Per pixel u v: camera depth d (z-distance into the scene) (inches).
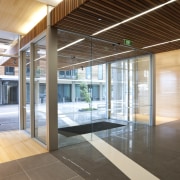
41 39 199.6
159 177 115.8
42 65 194.5
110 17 153.3
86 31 185.5
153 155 154.8
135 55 290.0
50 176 118.7
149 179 113.4
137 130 253.8
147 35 201.8
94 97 254.1
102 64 268.5
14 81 397.1
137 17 154.3
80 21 159.3
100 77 265.7
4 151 167.2
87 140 203.2
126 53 275.9
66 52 199.9
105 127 263.0
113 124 278.7
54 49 173.6
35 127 218.2
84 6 132.6
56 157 151.9
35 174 121.5
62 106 193.6
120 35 199.5
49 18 170.4
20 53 259.0
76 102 215.6
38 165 135.8
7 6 182.5
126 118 294.0
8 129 260.7
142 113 295.1
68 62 204.1
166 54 369.7
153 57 289.3
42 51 195.3
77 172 124.0
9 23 224.2
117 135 226.1
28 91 239.1
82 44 217.6
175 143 189.8
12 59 295.0
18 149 172.9
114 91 288.4
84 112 228.5
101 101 267.9
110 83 284.4
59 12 156.5
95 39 211.5
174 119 346.0
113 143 191.3
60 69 192.1
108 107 277.3
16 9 188.7
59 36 187.0
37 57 213.0
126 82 300.7
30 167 132.4
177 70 354.3
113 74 288.8
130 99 299.6
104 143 191.5
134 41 223.8
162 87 379.2
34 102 221.1
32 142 196.9
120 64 299.9
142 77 297.0
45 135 183.5
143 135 225.5
